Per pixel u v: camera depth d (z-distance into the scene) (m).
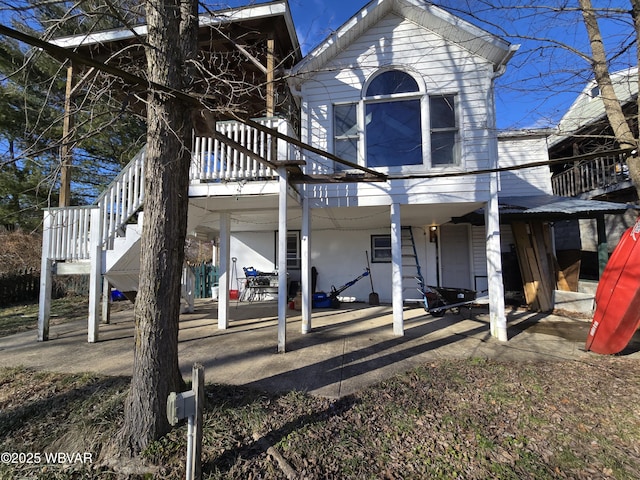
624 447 2.48
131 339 5.59
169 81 2.63
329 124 6.40
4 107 7.91
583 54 4.25
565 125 6.96
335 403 3.12
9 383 3.65
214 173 5.59
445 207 6.43
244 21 5.79
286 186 5.13
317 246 10.27
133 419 2.46
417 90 6.20
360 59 6.35
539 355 4.57
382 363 4.26
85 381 3.64
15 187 9.78
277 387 3.48
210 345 5.16
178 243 2.68
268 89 5.70
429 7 5.74
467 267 9.61
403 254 9.79
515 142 9.73
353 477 2.18
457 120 6.05
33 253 12.51
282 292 4.86
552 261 8.48
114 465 2.33
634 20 3.71
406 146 6.23
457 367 4.08
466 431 2.69
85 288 12.16
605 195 10.27
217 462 2.30
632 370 3.96
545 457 2.37
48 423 2.85
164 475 2.22
